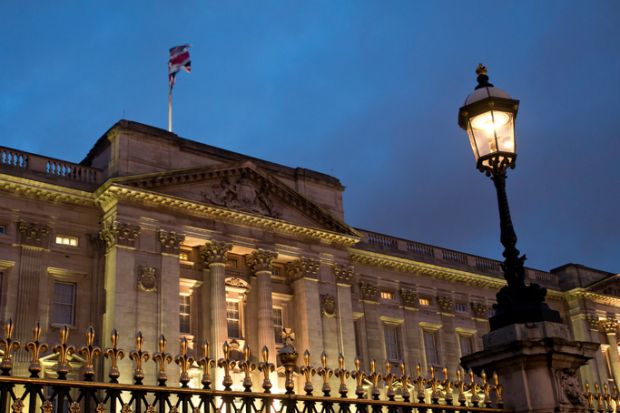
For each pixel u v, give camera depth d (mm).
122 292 42562
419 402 10500
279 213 52500
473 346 65938
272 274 52656
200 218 48156
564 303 75312
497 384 11086
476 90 12711
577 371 11812
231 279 49250
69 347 7852
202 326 46906
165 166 48219
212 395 8562
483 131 12453
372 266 61250
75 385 7594
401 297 62156
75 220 44844
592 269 77125
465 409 10633
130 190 44562
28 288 41562
